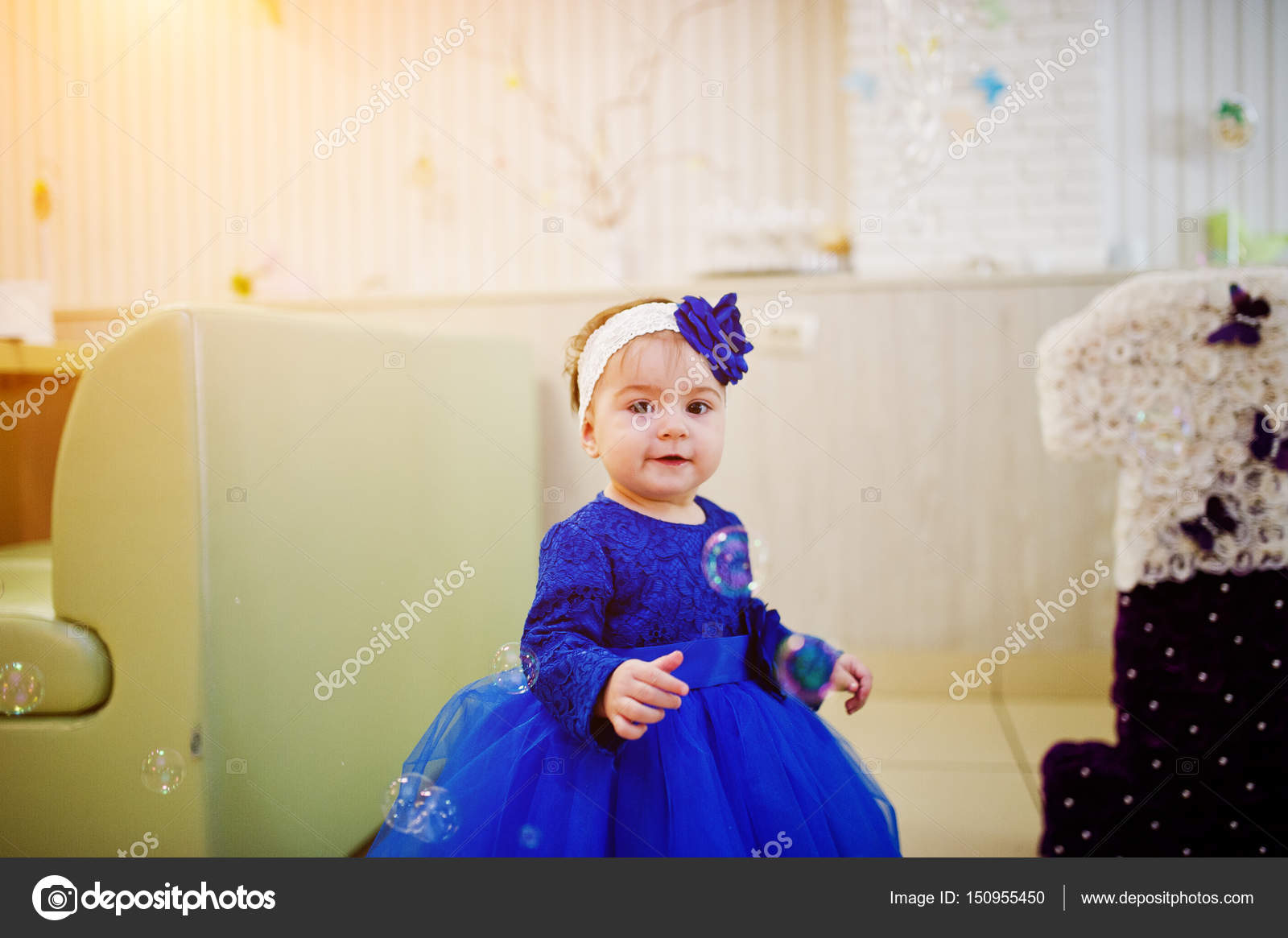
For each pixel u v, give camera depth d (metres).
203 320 1.05
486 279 3.19
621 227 3.11
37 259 3.30
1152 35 2.85
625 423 1.03
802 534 2.14
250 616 1.10
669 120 3.09
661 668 0.90
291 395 1.20
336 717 1.27
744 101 3.04
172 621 1.03
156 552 1.03
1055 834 1.25
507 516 1.94
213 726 1.04
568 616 0.96
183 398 1.03
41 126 3.28
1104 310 1.17
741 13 3.03
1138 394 1.17
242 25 3.21
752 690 1.04
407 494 1.50
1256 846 1.18
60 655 1.04
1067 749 1.29
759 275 2.24
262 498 1.14
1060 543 2.07
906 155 2.83
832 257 2.56
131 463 1.03
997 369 2.08
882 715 1.93
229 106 3.24
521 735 1.01
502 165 3.17
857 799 1.05
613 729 0.95
